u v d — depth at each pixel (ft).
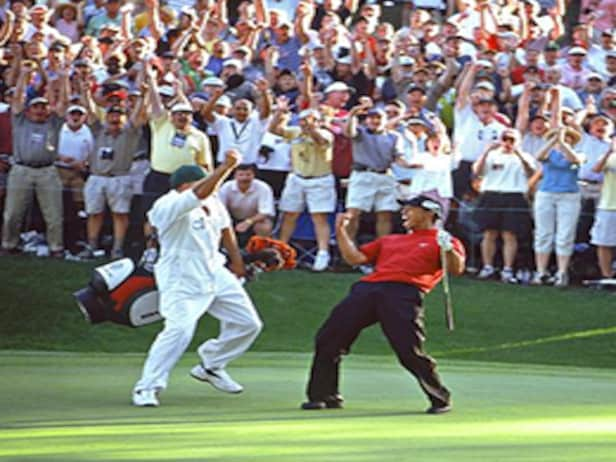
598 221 153.17
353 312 86.07
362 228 156.15
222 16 178.19
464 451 68.03
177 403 88.63
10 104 160.76
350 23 190.70
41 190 155.94
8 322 139.54
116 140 154.30
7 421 77.92
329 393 86.89
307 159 155.22
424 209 87.25
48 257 156.66
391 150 152.87
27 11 172.86
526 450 68.59
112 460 63.41
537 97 161.07
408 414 84.48
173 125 149.07
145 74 154.10
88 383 99.35
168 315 88.63
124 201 154.71
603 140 154.92
